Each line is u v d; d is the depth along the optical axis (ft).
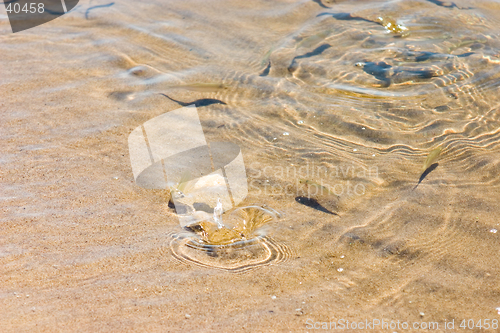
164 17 16.31
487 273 6.97
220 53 14.11
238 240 7.73
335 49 14.39
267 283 6.89
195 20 16.14
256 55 14.03
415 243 7.61
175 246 7.57
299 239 7.77
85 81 12.60
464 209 8.29
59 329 6.05
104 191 8.81
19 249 7.41
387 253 7.45
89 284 6.81
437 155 9.77
